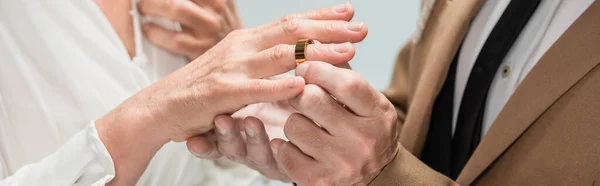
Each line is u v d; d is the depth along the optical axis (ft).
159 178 3.13
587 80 2.68
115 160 2.73
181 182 3.20
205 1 3.14
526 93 2.80
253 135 2.73
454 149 3.26
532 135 2.80
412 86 3.49
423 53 3.41
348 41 2.58
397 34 5.01
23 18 2.85
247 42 2.61
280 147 2.68
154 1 3.05
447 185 2.72
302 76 2.50
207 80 2.60
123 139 2.71
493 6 3.09
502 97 3.03
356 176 2.61
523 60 2.95
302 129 2.56
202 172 3.29
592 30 2.68
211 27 3.12
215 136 2.83
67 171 2.72
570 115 2.70
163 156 3.11
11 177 2.73
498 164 2.90
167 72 3.15
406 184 2.69
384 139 2.57
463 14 3.15
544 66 2.77
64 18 2.91
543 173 2.76
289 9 4.96
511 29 2.99
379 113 2.52
